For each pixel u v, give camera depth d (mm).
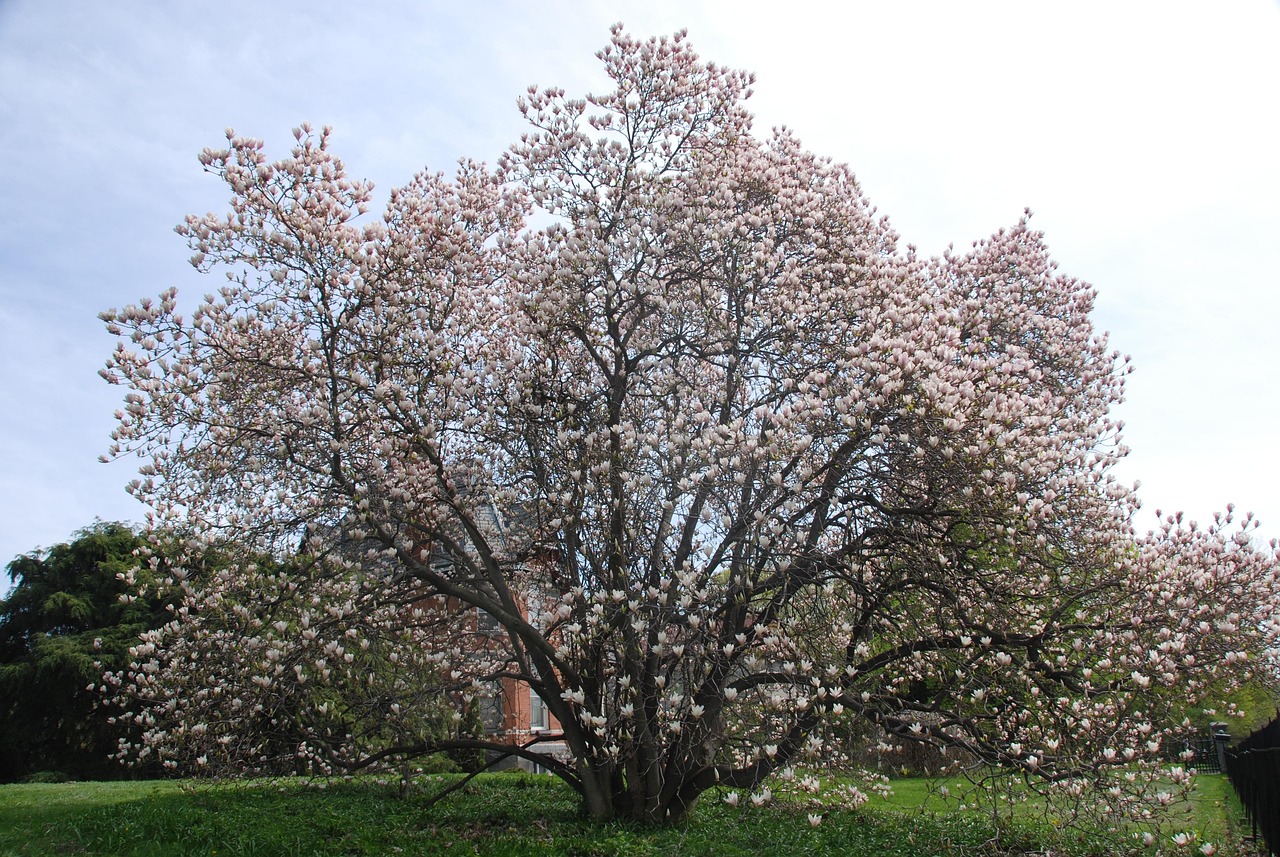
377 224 11172
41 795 15750
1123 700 9750
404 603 11844
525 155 12750
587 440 11211
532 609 13953
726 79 13023
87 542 29734
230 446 11094
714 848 9859
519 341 12977
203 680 12023
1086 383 15172
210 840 9797
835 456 10016
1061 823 9570
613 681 11328
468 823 12047
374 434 11305
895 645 11203
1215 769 19438
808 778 11023
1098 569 10586
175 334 10219
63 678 26859
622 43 12664
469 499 12602
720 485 10117
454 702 14383
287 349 11953
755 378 11734
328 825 11234
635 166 12500
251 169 10805
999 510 9703
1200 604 10016
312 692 12086
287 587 11609
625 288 11883
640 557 11219
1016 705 10648
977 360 11000
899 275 11594
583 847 9852
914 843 10555
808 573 10312
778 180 12508
